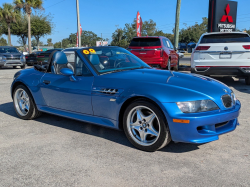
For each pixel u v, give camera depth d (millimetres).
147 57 9445
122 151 2982
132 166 2596
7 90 7359
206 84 2947
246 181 2264
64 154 2932
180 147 3061
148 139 3068
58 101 3768
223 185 2207
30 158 2846
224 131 2840
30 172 2529
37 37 43812
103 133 3633
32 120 4383
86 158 2812
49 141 3359
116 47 4176
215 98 2738
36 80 4086
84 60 3543
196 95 2674
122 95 2973
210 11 14078
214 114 2643
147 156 2826
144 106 2834
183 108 2611
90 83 3340
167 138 2764
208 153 2877
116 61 3748
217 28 13891
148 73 3277
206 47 6969
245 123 3934
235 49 6719
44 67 4445
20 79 4309
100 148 3084
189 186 2203
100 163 2684
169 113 2623
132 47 9719
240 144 3123
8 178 2426
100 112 3264
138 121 2975
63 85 3643
